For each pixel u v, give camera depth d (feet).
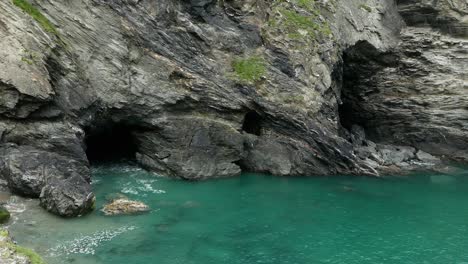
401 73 161.27
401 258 76.54
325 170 129.39
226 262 72.02
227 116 123.75
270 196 106.83
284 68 130.00
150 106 115.75
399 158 151.43
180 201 98.78
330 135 129.29
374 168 136.87
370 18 152.46
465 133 153.99
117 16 112.98
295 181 121.39
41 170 88.17
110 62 110.93
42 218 79.41
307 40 133.49
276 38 131.95
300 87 129.59
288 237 83.25
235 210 95.66
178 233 81.41
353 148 136.67
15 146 92.12
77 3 108.47
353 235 85.66
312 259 74.84
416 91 160.35
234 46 128.57
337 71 140.87
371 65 159.43
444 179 130.82
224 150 121.60
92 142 125.39
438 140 158.61
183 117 119.34
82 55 107.76
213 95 121.29
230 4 132.16
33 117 95.86
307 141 127.85
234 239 80.84
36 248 69.51
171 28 120.47
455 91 154.61
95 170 117.80
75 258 68.28
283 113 126.00
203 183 114.42
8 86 91.61
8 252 63.26
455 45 155.22
